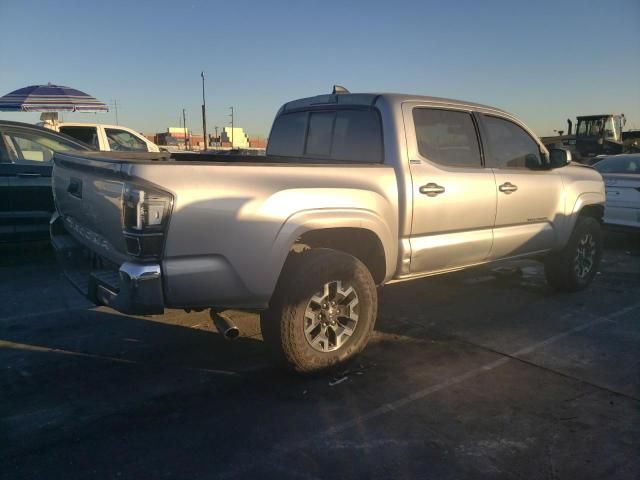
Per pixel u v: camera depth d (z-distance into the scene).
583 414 3.50
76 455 3.01
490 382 3.95
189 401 3.63
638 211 8.58
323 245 4.22
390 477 2.84
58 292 6.05
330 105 4.97
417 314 5.48
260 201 3.48
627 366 4.26
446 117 4.79
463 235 4.83
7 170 7.02
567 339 4.83
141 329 4.95
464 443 3.16
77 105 13.55
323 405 3.60
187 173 3.26
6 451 3.03
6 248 8.13
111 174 3.29
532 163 5.61
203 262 3.34
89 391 3.76
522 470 2.91
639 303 5.95
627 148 20.91
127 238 3.20
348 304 4.00
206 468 2.90
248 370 4.12
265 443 3.14
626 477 2.86
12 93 13.75
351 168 4.03
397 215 4.29
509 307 5.75
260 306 3.65
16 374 4.01
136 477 2.82
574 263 6.15
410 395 3.74
